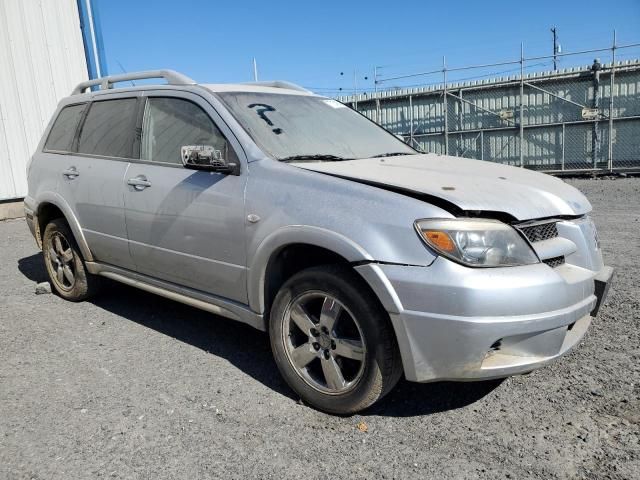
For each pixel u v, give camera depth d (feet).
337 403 9.71
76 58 38.58
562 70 55.67
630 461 8.32
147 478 8.27
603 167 54.85
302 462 8.57
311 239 9.57
